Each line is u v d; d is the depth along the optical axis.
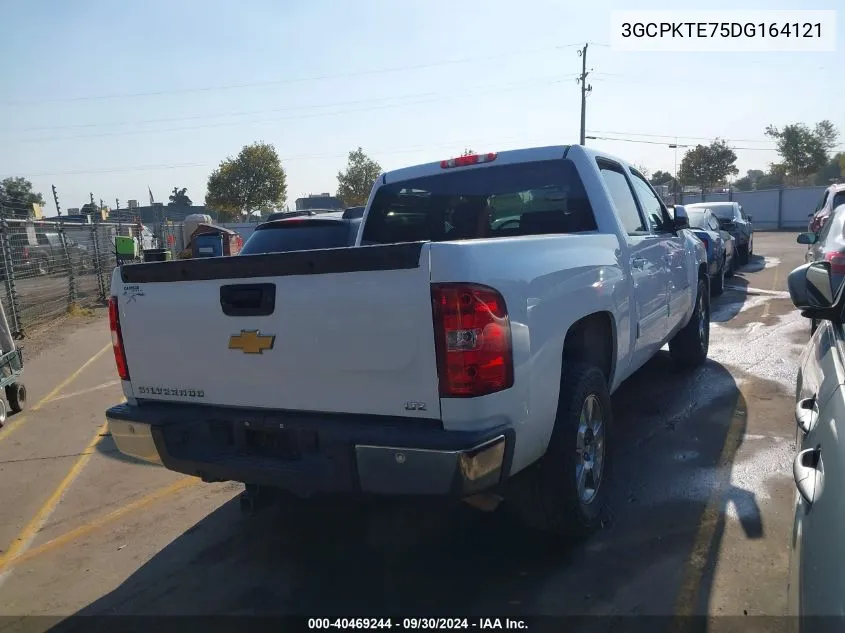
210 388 3.44
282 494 4.69
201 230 18.66
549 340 3.25
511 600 3.27
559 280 3.40
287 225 7.33
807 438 2.56
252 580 3.65
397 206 5.41
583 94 40.75
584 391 3.57
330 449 3.00
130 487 5.15
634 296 4.58
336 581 3.57
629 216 5.11
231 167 44.41
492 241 3.05
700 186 57.56
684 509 4.04
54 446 6.19
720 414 5.64
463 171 5.08
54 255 14.70
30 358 10.26
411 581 3.52
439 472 2.77
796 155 55.50
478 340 2.78
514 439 2.94
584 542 3.74
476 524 4.09
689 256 6.47
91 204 28.06
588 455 3.79
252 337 3.24
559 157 4.73
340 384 3.04
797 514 2.41
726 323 9.58
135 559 4.01
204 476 3.47
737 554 3.51
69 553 4.15
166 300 3.50
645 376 6.93
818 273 2.87
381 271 2.88
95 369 9.31
